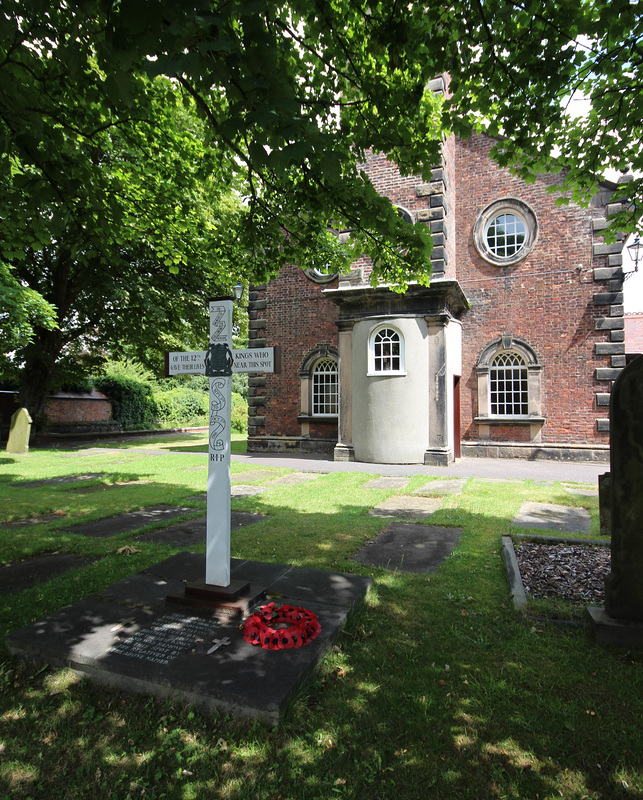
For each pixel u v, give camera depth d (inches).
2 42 145.9
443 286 515.8
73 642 133.7
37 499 349.7
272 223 244.8
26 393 818.2
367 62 190.4
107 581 186.1
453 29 163.6
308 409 654.5
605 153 224.7
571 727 106.5
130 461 589.9
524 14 161.6
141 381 1280.8
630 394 144.0
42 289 753.0
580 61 177.9
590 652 136.0
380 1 162.6
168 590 170.6
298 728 106.7
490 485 399.5
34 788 93.7
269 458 598.9
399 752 100.1
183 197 327.3
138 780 94.7
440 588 182.1
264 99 113.7
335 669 128.4
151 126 252.1
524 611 160.2
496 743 102.6
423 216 545.3
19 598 171.6
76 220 225.9
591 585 185.6
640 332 677.3
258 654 126.9
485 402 600.4
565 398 567.5
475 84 189.0
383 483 414.9
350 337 568.7
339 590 171.0
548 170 234.1
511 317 593.6
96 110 205.5
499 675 125.9
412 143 198.1
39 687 123.7
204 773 95.7
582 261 561.9
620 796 89.7
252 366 158.2
